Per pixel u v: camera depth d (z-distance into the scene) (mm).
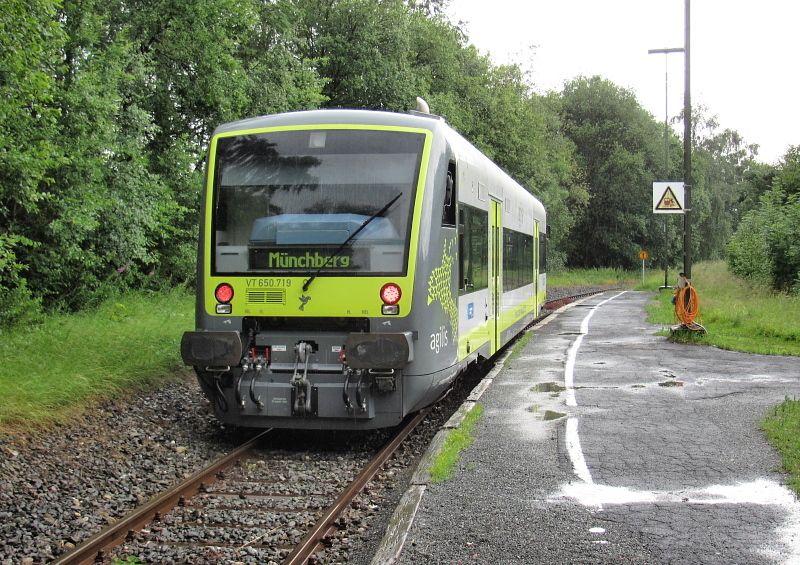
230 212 9055
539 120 50875
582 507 6312
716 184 93500
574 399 10922
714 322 21188
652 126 81688
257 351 8852
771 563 5125
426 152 9055
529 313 19234
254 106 25234
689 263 19922
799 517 6008
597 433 8852
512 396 11203
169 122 23391
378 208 8836
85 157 16844
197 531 5996
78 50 17203
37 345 11477
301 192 8977
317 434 9688
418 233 8773
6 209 14602
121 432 9086
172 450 8617
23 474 7293
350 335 8320
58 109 14469
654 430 8961
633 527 5836
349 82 34156
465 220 10664
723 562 5152
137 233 18938
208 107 23969
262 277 8828
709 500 6457
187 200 23125
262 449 8820
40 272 16562
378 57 34125
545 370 13672
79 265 17719
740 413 9812
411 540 5605
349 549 5668
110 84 17641
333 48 33969
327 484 7422
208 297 8961
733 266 39250
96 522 6207
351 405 8508
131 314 16766
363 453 8719
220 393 8820
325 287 8695
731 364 14195
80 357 11055
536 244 21125
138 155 18953
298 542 5805
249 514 6418
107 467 7793
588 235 82000
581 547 5445
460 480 7090
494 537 5652
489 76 47375
